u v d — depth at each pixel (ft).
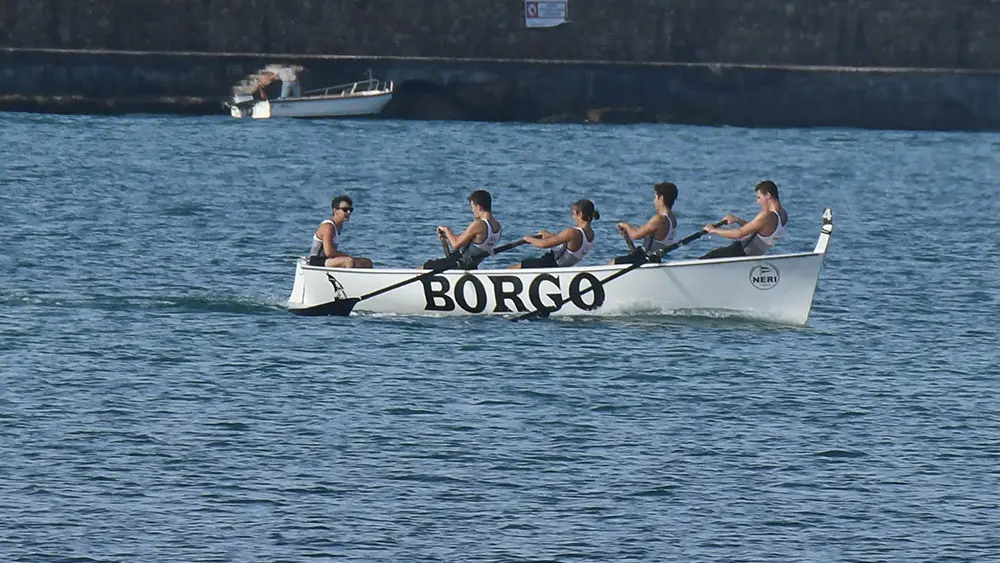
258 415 181.57
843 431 180.75
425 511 150.51
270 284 276.21
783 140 633.20
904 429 182.09
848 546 143.95
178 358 209.36
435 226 364.58
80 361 205.77
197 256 305.73
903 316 255.50
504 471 162.91
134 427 175.11
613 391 196.54
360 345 220.23
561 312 241.35
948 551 143.02
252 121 643.86
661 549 142.41
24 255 296.10
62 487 154.40
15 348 212.23
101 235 327.06
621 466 165.37
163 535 142.92
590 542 143.64
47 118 620.90
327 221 249.14
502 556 139.95
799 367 213.05
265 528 145.18
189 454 165.89
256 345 218.59
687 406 190.29
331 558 138.62
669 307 240.32
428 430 176.86
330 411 184.03
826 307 262.06
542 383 199.72
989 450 174.19
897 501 156.04
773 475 163.53
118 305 246.47
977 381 207.82
